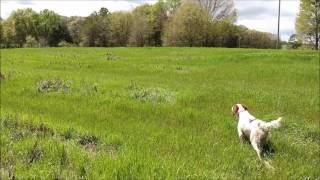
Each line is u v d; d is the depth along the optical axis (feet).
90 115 42.73
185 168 25.30
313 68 98.12
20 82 61.57
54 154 26.25
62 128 34.17
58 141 29.55
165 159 26.86
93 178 22.34
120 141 31.96
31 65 93.71
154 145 31.76
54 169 23.41
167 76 81.97
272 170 28.12
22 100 50.06
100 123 39.19
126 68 92.48
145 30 344.49
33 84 60.08
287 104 54.03
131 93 53.52
